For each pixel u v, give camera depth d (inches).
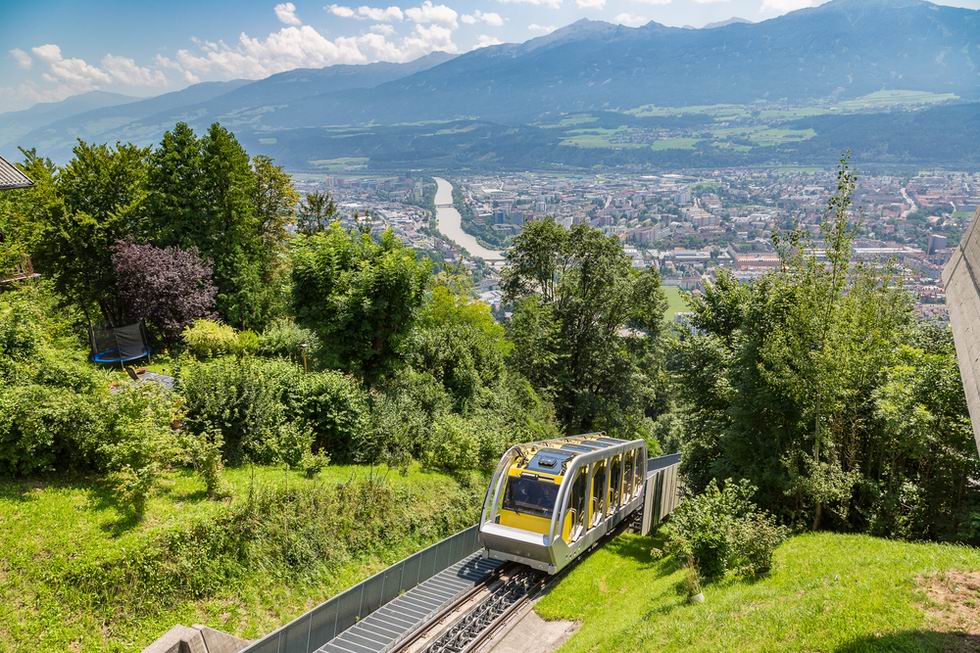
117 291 1432.1
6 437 553.9
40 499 535.8
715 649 407.8
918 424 657.6
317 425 812.6
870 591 426.3
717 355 1019.9
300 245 1032.8
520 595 673.6
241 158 1701.5
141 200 1496.1
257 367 832.9
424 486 820.0
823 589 460.8
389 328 1003.9
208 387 748.0
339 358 993.5
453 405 1163.9
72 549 482.6
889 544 605.3
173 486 608.7
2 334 663.1
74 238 1413.6
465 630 573.6
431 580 682.8
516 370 1690.5
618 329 1867.6
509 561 744.3
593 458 755.4
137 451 564.4
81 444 579.5
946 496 700.0
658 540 887.1
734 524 594.2
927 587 419.2
